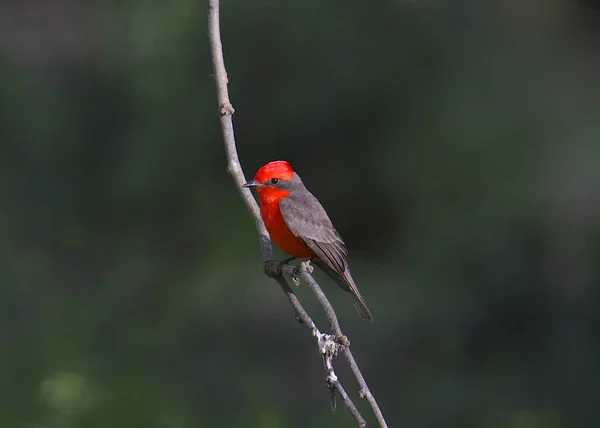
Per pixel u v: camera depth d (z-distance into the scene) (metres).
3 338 12.19
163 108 16.67
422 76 15.62
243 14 15.96
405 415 12.37
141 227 16.50
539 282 14.08
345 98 15.83
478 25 15.71
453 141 15.25
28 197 16.28
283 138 16.31
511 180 14.96
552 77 15.59
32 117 16.98
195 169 16.73
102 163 16.80
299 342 13.93
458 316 14.19
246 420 11.66
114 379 11.81
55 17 19.41
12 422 10.59
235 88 16.16
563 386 12.65
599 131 15.11
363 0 15.73
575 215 14.40
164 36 16.70
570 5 16.11
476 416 12.24
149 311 14.33
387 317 14.68
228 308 14.81
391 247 16.42
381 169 15.80
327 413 12.16
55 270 14.92
